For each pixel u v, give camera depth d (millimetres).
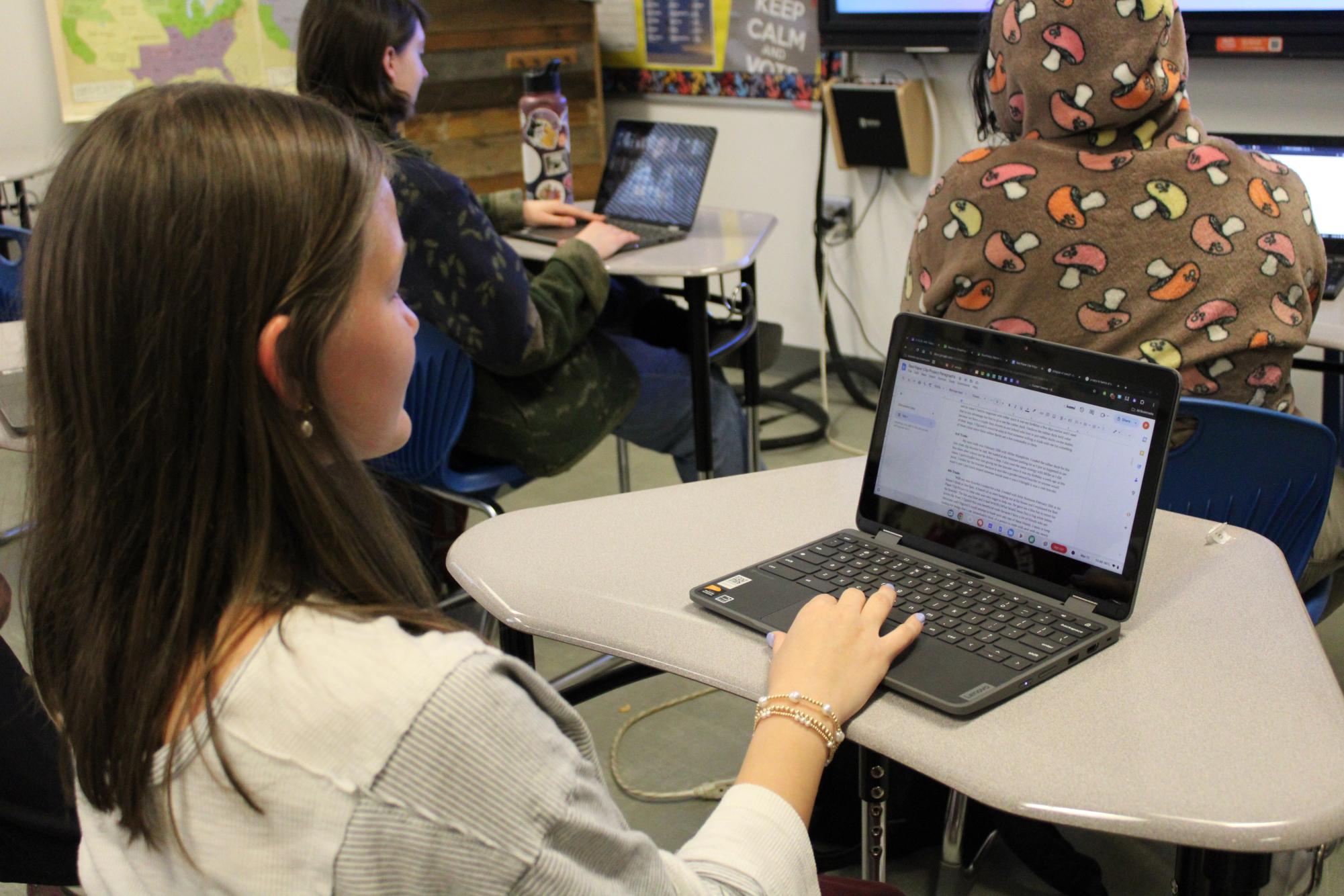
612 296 2562
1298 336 1352
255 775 561
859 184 3551
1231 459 1367
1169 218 1335
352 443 674
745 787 788
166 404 577
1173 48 1356
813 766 813
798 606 996
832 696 841
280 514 607
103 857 670
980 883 1692
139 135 573
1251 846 727
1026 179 1390
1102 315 1361
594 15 3717
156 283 564
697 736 2051
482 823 568
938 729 838
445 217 1811
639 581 1081
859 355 3750
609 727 2090
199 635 590
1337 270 1985
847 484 1286
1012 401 1038
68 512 610
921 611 978
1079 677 901
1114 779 777
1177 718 843
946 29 3070
